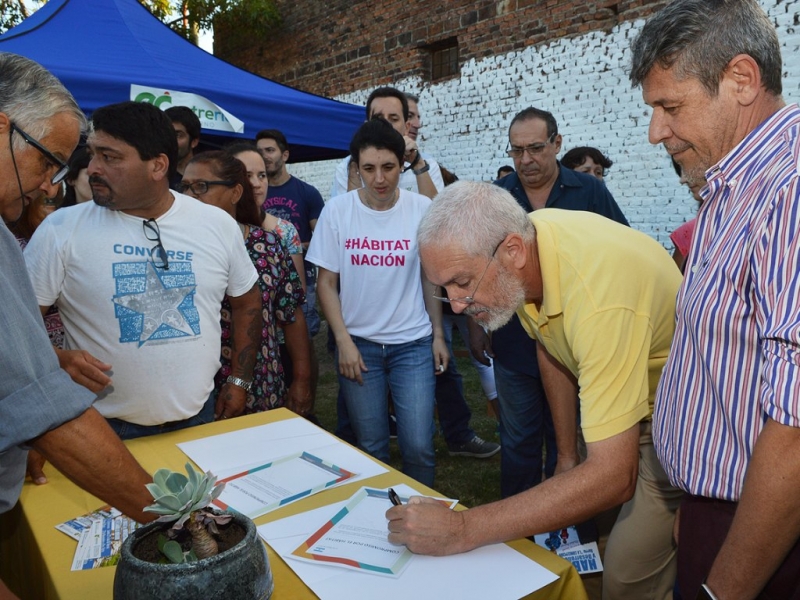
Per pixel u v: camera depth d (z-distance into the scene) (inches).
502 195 55.0
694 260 46.3
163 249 70.2
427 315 102.0
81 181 100.7
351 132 190.4
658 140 44.7
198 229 73.7
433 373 101.3
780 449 36.6
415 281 99.3
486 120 248.8
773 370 36.5
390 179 96.7
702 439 46.3
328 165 346.0
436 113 269.1
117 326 68.3
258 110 173.3
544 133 105.1
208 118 164.2
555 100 223.9
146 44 175.8
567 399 70.0
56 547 47.9
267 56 364.8
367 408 100.8
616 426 48.1
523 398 100.7
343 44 311.6
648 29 43.4
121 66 159.5
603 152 211.9
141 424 71.2
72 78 144.1
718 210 44.0
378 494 54.2
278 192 167.0
